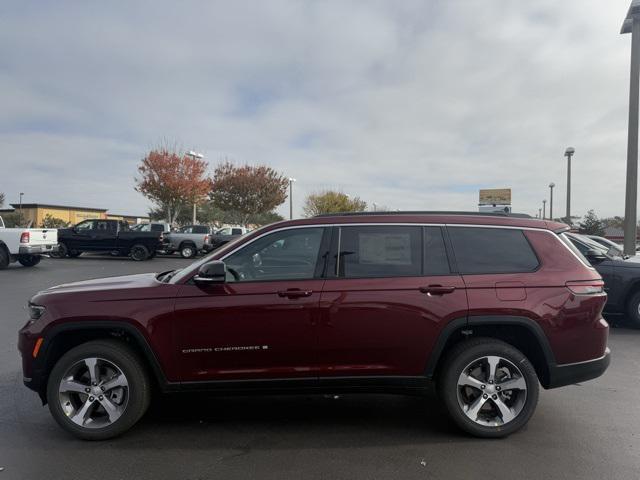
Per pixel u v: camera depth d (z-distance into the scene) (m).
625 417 4.75
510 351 4.21
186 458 3.88
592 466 3.74
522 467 3.72
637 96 13.31
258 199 42.12
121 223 25.06
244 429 4.46
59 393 4.17
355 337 4.18
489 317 4.17
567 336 4.24
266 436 4.31
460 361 4.20
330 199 49.62
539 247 4.42
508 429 4.21
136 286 4.33
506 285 4.24
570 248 4.50
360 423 4.61
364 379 4.23
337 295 4.19
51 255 24.69
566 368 4.25
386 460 3.84
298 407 5.05
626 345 7.72
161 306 4.17
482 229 4.46
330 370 4.21
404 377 4.23
